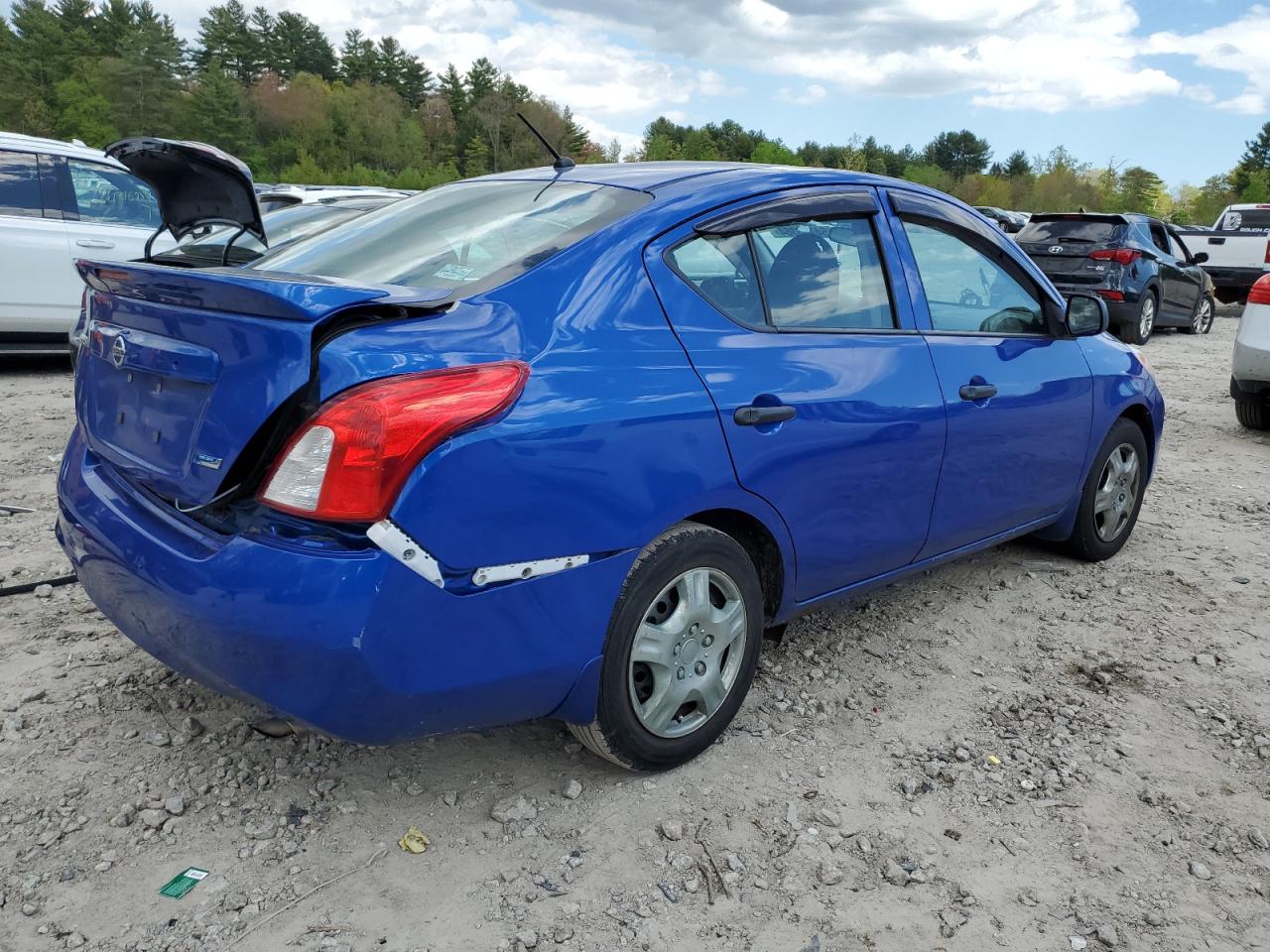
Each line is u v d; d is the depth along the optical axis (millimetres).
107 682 3203
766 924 2291
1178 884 2500
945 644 3816
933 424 3350
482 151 160375
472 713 2342
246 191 3482
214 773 2744
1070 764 3016
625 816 2639
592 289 2549
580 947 2189
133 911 2229
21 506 4992
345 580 2049
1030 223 14344
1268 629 4074
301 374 2074
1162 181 123812
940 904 2385
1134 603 4289
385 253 2854
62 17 165250
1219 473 6715
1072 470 4270
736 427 2705
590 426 2357
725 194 2943
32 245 8219
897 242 3434
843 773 2910
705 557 2719
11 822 2502
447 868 2418
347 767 2801
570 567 2371
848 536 3180
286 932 2188
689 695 2771
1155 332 15883
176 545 2266
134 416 2477
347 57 194875
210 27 177500
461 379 2176
